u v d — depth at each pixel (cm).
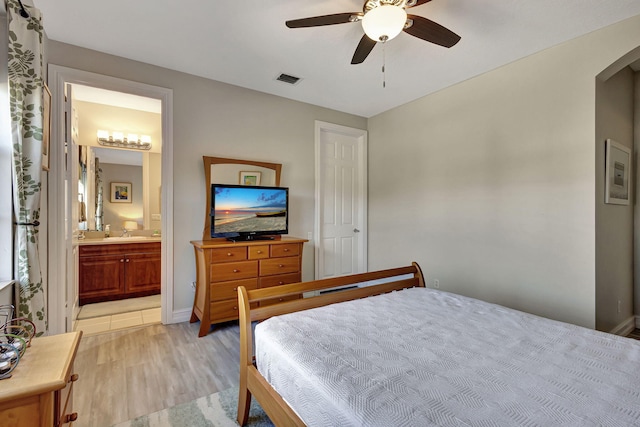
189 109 315
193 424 165
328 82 332
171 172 305
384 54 270
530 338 141
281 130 377
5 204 173
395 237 411
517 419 87
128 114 425
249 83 337
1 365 96
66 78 258
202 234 324
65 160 267
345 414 95
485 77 307
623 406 92
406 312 176
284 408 123
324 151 427
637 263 306
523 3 203
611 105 263
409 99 382
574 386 103
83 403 182
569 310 249
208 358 238
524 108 277
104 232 417
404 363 118
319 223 409
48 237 249
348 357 123
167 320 305
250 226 328
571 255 248
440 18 219
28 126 179
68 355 109
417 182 379
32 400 91
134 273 399
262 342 150
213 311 282
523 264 278
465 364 117
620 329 278
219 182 329
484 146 308
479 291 312
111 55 275
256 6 209
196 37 247
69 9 212
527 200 275
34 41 181
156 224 450
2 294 158
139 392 193
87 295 371
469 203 321
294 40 250
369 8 183
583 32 238
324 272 425
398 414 89
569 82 249
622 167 278
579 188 244
